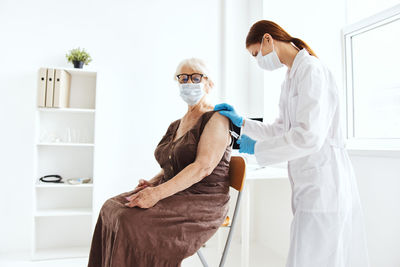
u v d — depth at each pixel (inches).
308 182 42.2
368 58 76.0
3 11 91.4
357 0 80.3
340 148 43.9
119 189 98.1
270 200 97.0
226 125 45.4
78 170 95.4
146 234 37.1
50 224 92.8
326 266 40.0
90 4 98.3
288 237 87.1
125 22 101.0
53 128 93.9
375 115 73.8
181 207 40.3
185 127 50.1
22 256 85.7
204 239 40.8
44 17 94.3
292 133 40.5
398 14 66.5
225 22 110.0
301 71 42.4
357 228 43.8
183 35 106.3
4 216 89.4
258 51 48.7
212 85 52.3
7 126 90.4
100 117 97.5
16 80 91.6
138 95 101.1
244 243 68.0
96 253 45.9
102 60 98.5
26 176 91.1
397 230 55.6
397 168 55.8
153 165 101.3
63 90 87.7
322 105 39.9
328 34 85.0
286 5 94.4
